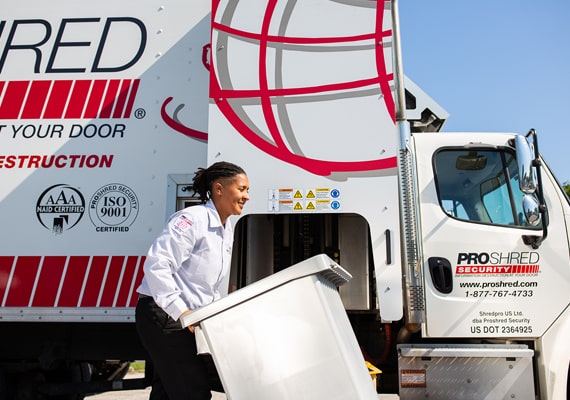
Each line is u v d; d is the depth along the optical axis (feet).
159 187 13.20
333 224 13.47
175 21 13.88
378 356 13.25
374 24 12.03
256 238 13.00
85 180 13.29
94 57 13.80
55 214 13.16
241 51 12.08
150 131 13.43
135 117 13.50
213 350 7.21
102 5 14.05
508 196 12.61
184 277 8.42
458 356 11.41
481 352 11.39
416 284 11.95
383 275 11.23
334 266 7.48
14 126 13.56
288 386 7.04
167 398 9.70
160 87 13.60
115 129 13.47
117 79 13.70
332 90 11.84
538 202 12.00
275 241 13.85
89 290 12.83
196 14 13.89
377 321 13.55
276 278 7.23
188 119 13.44
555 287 11.99
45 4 14.11
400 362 11.54
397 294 11.18
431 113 14.40
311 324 7.13
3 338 13.78
